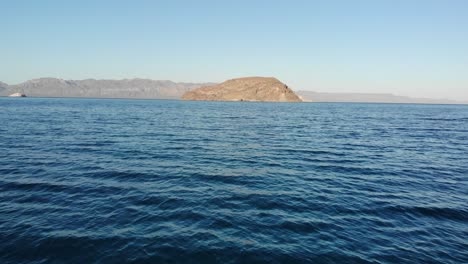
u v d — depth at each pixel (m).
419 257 8.68
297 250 8.84
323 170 18.94
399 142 32.00
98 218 10.68
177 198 12.95
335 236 9.80
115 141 28.41
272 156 23.45
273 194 13.84
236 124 52.75
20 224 9.99
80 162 19.14
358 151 26.16
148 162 19.92
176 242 9.09
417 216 11.62
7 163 18.28
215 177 16.67
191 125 48.53
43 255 8.20
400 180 16.81
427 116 91.44
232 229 10.09
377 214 11.73
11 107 93.94
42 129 35.38
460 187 15.60
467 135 39.50
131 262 7.98
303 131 41.97
